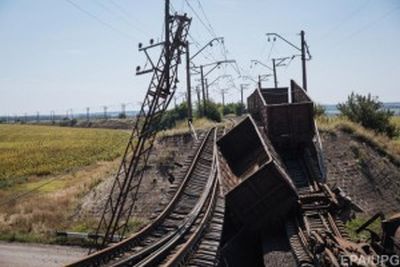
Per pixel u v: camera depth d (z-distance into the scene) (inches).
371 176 1045.2
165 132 1289.4
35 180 2039.9
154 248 550.6
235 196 709.9
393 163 1147.3
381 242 541.6
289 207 701.3
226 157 999.6
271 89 1614.2
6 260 902.4
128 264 505.0
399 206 978.7
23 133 4869.6
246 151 1018.1
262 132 1005.2
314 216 682.8
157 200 1068.5
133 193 1110.4
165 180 1118.4
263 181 697.6
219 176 812.6
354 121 1438.2
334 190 748.0
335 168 1045.2
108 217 1083.9
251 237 722.8
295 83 1311.5
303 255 544.4
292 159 989.8
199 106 2220.7
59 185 1784.0
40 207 1266.0
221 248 637.3
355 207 735.7
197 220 652.7
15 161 2682.1
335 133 1169.4
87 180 1472.7
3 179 2102.6
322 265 477.1
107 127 5698.8
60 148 3267.7
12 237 1046.4
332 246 492.1
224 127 1358.3
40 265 871.7
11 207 1346.0
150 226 623.2
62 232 1030.4
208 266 502.3
